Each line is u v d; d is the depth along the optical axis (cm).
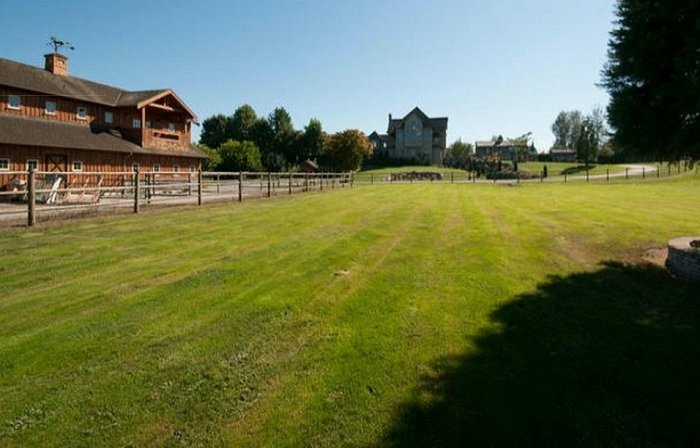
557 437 281
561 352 394
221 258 730
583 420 298
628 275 646
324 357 381
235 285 580
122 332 426
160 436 278
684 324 461
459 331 437
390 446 271
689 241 698
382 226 1093
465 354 388
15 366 358
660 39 628
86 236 905
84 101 2581
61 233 937
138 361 371
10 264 666
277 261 714
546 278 628
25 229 972
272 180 2662
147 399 317
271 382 341
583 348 403
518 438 279
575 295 552
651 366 372
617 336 430
